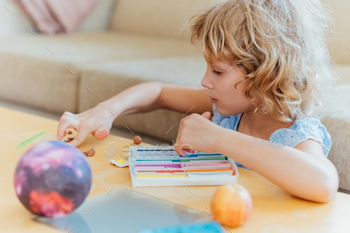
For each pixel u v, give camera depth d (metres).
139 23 2.23
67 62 1.48
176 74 1.29
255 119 0.86
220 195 0.49
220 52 0.74
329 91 1.09
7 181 0.58
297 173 0.59
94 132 0.79
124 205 0.53
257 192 0.60
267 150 0.62
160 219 0.49
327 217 0.53
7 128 0.82
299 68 0.77
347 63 1.57
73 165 0.47
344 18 1.57
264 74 0.74
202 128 0.68
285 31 0.75
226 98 0.77
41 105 1.55
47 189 0.45
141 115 1.28
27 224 0.48
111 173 0.63
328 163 0.64
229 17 0.75
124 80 1.29
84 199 0.48
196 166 0.65
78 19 2.22
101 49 1.72
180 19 2.06
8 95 1.63
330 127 0.93
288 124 0.82
